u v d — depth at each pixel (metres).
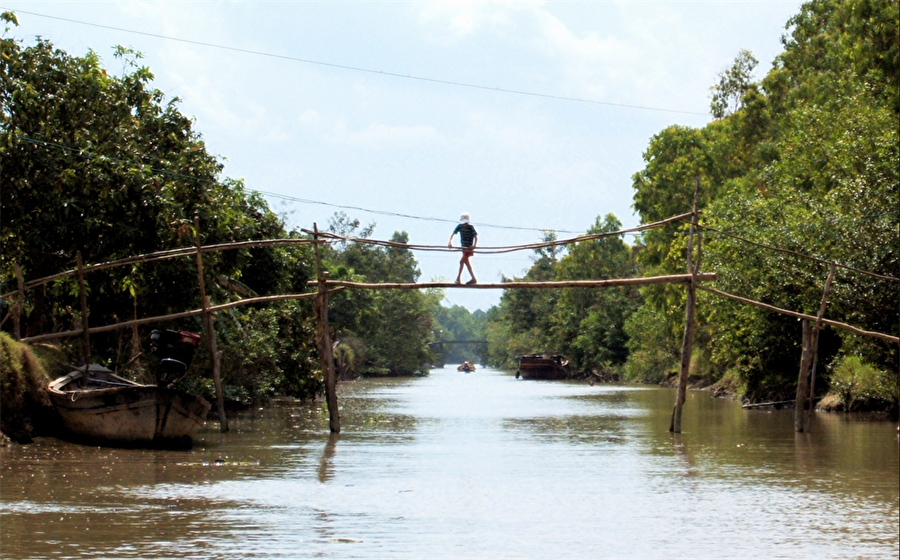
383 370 99.31
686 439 24.81
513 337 129.25
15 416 20.45
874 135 33.75
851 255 28.97
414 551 11.55
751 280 34.25
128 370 29.09
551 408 40.06
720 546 12.03
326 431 26.91
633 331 78.56
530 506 14.55
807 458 20.48
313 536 12.23
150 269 25.69
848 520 13.64
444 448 22.47
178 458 19.42
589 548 11.88
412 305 105.19
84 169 23.27
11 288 28.36
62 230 23.03
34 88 24.11
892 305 28.44
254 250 34.12
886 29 36.44
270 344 37.12
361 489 15.95
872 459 20.31
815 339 26.91
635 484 16.88
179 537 11.99
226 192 28.27
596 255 95.12
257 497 14.96
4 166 23.17
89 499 14.41
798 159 38.78
